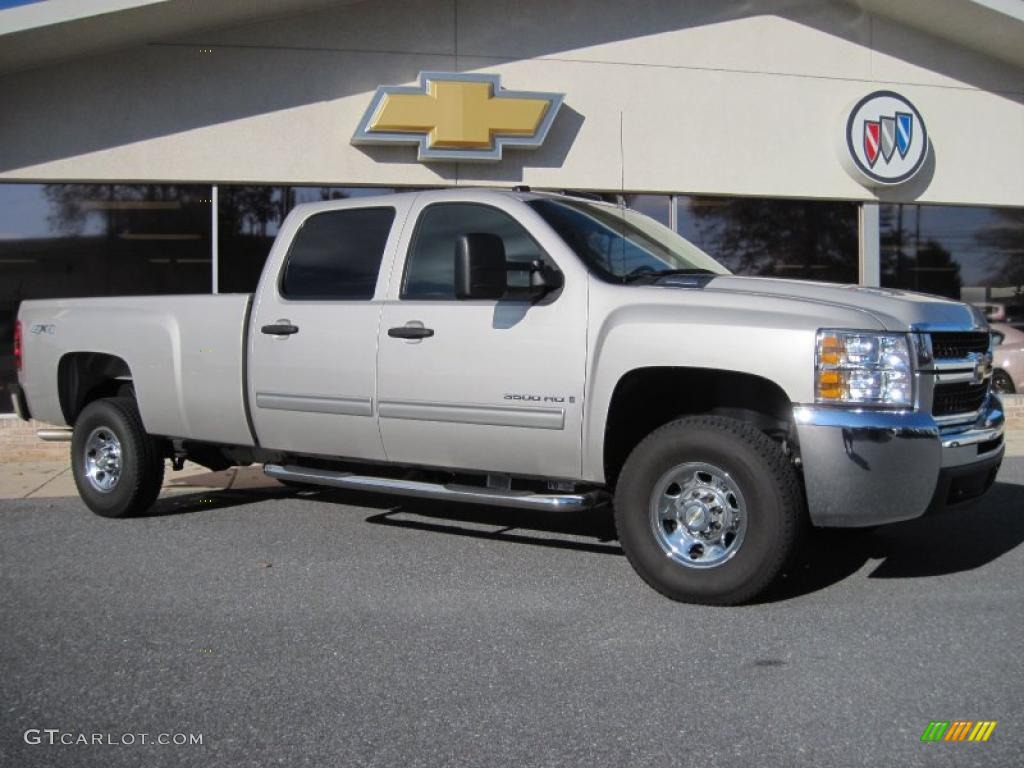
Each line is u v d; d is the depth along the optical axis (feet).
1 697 13.42
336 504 26.08
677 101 38.73
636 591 17.71
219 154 35.81
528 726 12.23
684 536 16.84
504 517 24.17
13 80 34.50
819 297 16.51
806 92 39.83
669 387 18.19
